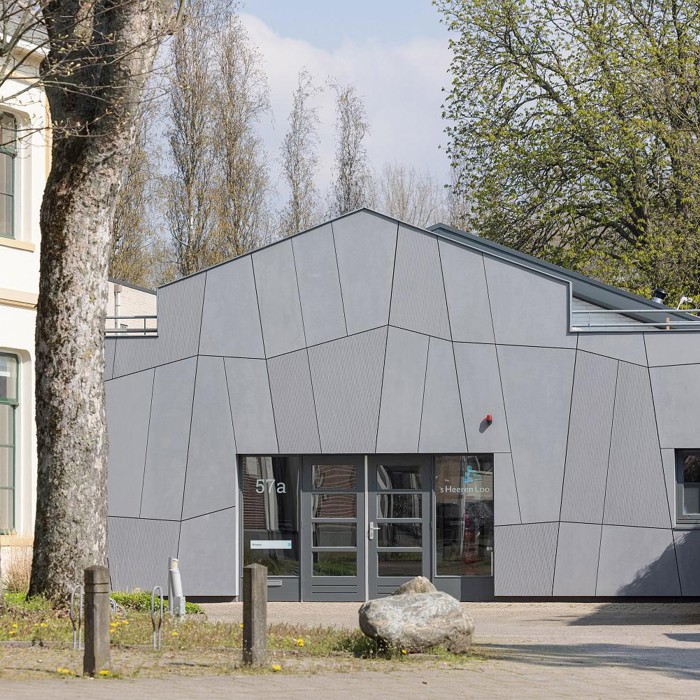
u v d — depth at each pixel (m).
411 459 20.98
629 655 12.53
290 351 21.09
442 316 20.92
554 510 20.50
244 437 21.00
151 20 14.77
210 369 21.12
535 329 20.77
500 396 20.73
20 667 10.09
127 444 21.09
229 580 20.80
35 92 21.14
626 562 20.34
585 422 20.58
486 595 20.66
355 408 20.92
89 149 14.38
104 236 14.58
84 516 14.22
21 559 19.58
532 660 11.63
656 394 20.48
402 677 10.06
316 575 20.88
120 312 27.97
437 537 20.83
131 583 20.88
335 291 21.12
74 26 14.60
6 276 20.58
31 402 20.92
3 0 14.09
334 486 21.03
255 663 10.29
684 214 31.94
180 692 8.84
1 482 20.48
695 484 20.44
